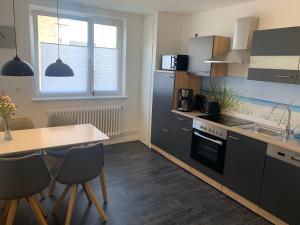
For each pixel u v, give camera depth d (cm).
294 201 233
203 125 334
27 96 379
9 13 344
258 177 265
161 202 288
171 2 350
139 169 374
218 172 317
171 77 392
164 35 430
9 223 212
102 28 437
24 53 364
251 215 271
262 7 309
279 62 256
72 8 388
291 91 288
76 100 425
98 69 446
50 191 286
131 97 485
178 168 384
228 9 357
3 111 245
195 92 415
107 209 269
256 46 278
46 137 271
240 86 351
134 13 446
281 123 301
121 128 485
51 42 394
